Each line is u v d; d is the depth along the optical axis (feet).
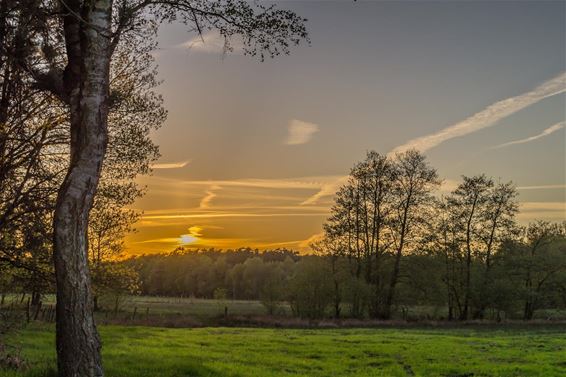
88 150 31.71
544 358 81.46
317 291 182.50
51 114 54.39
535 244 216.74
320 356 82.17
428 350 92.12
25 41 41.42
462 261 202.69
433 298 185.06
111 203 71.46
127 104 63.62
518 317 209.77
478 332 145.69
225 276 526.16
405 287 186.70
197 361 62.69
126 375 43.70
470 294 196.44
